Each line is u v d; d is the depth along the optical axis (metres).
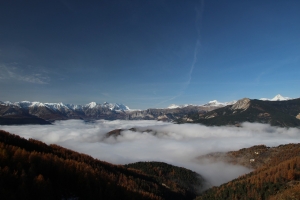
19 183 83.25
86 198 94.94
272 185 136.75
